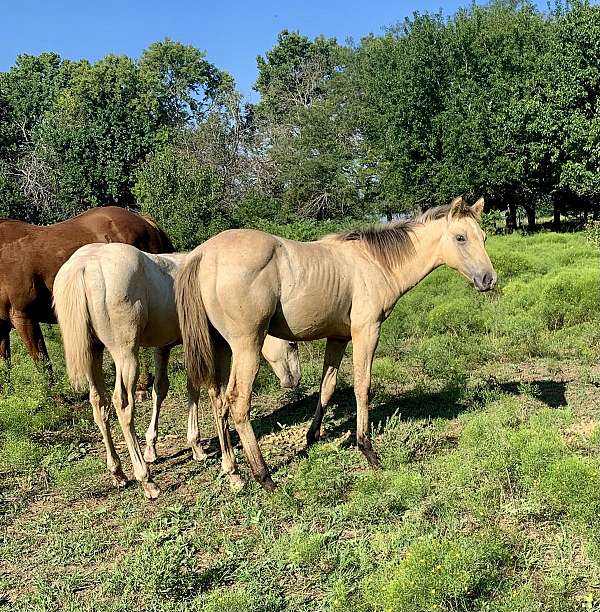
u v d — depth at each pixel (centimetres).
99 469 528
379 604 305
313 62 5619
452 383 689
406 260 524
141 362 738
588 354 789
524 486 406
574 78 2352
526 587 318
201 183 2158
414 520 397
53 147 3256
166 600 337
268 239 455
